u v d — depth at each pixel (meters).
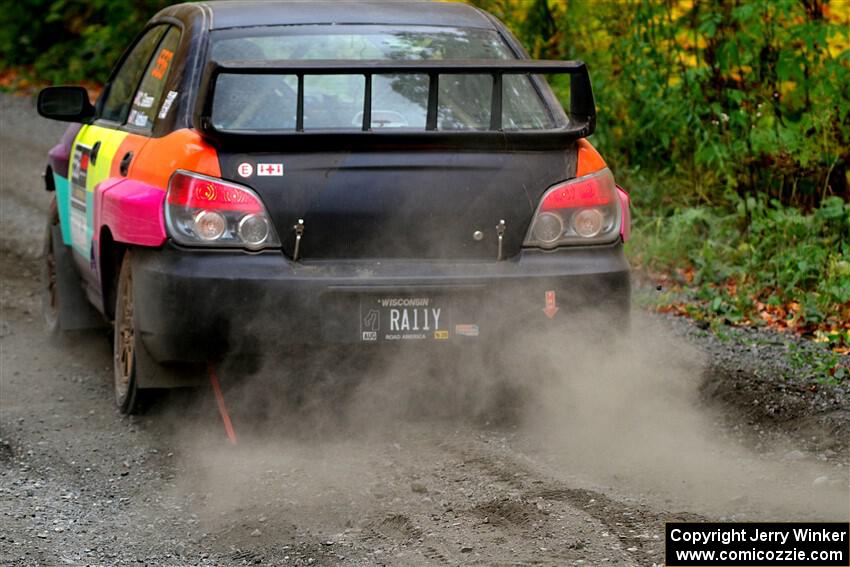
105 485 16.55
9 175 45.03
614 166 33.50
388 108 18.19
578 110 17.50
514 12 37.50
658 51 33.91
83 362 23.22
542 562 13.21
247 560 13.71
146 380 18.00
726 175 31.08
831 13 31.55
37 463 17.45
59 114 22.77
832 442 17.50
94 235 20.25
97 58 65.69
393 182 16.91
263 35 19.00
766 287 26.80
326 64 16.38
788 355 21.80
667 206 32.28
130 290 18.92
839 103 29.88
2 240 34.78
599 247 17.44
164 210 16.94
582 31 35.72
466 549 13.65
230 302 16.52
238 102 17.97
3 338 24.97
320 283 16.52
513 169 17.17
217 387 17.75
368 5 20.36
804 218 28.50
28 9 70.38
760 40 31.45
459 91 18.58
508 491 15.52
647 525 14.29
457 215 17.03
